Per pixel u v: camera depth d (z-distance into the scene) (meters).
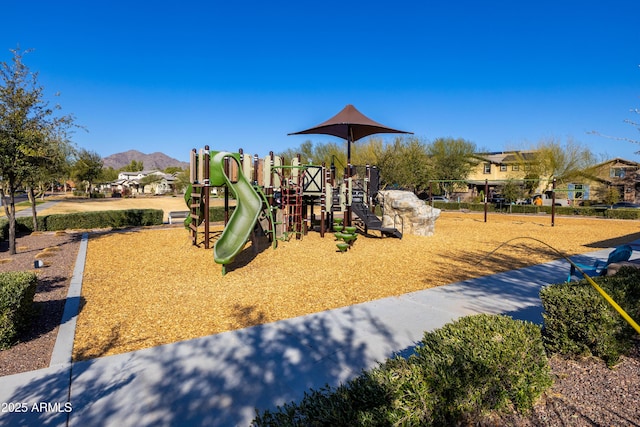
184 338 4.72
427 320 5.34
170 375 3.76
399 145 38.03
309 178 13.97
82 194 63.66
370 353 4.26
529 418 2.88
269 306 6.03
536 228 19.23
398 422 2.26
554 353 3.97
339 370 3.86
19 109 9.59
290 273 8.38
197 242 12.52
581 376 3.53
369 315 5.55
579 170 38.53
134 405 3.24
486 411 2.78
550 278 7.92
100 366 3.94
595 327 3.68
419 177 36.66
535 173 38.69
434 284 7.43
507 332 3.14
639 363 3.77
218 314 5.64
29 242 12.96
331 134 17.59
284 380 3.67
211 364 4.00
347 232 11.59
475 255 10.79
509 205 33.84
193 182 11.69
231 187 10.54
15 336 4.61
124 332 4.91
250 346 4.46
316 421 2.11
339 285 7.34
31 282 4.91
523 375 2.92
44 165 10.66
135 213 18.55
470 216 28.36
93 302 6.20
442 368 2.66
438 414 2.55
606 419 2.84
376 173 16.56
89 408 3.19
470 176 46.34
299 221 13.93
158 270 8.60
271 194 12.39
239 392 3.46
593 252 11.51
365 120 15.21
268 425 2.26
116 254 10.49
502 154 52.44
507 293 6.74
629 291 4.21
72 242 12.80
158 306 6.01
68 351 4.25
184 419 3.05
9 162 9.66
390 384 2.45
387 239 13.72
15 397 3.34
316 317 5.48
